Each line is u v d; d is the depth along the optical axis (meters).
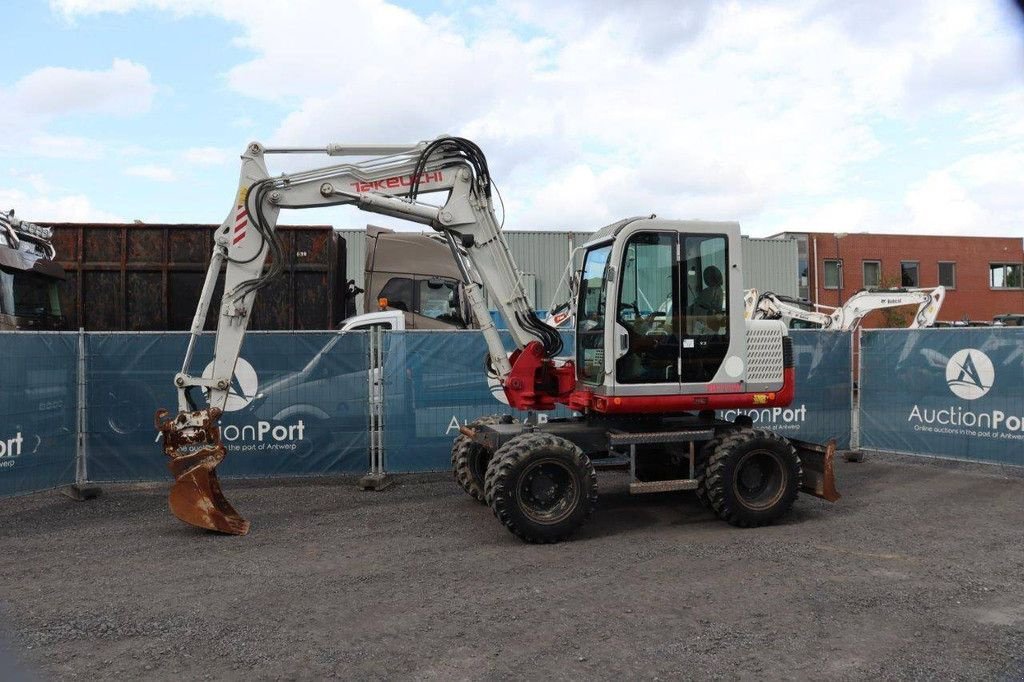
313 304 11.79
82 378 8.09
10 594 5.00
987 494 7.89
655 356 6.64
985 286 37.41
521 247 25.03
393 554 5.89
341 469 8.74
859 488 8.26
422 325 12.13
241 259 6.89
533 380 7.20
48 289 10.41
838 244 35.59
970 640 4.09
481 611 4.60
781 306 19.75
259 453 8.61
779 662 3.83
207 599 4.88
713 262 6.77
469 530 6.63
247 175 6.89
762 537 6.29
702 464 6.72
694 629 4.28
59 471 7.83
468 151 7.12
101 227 11.48
